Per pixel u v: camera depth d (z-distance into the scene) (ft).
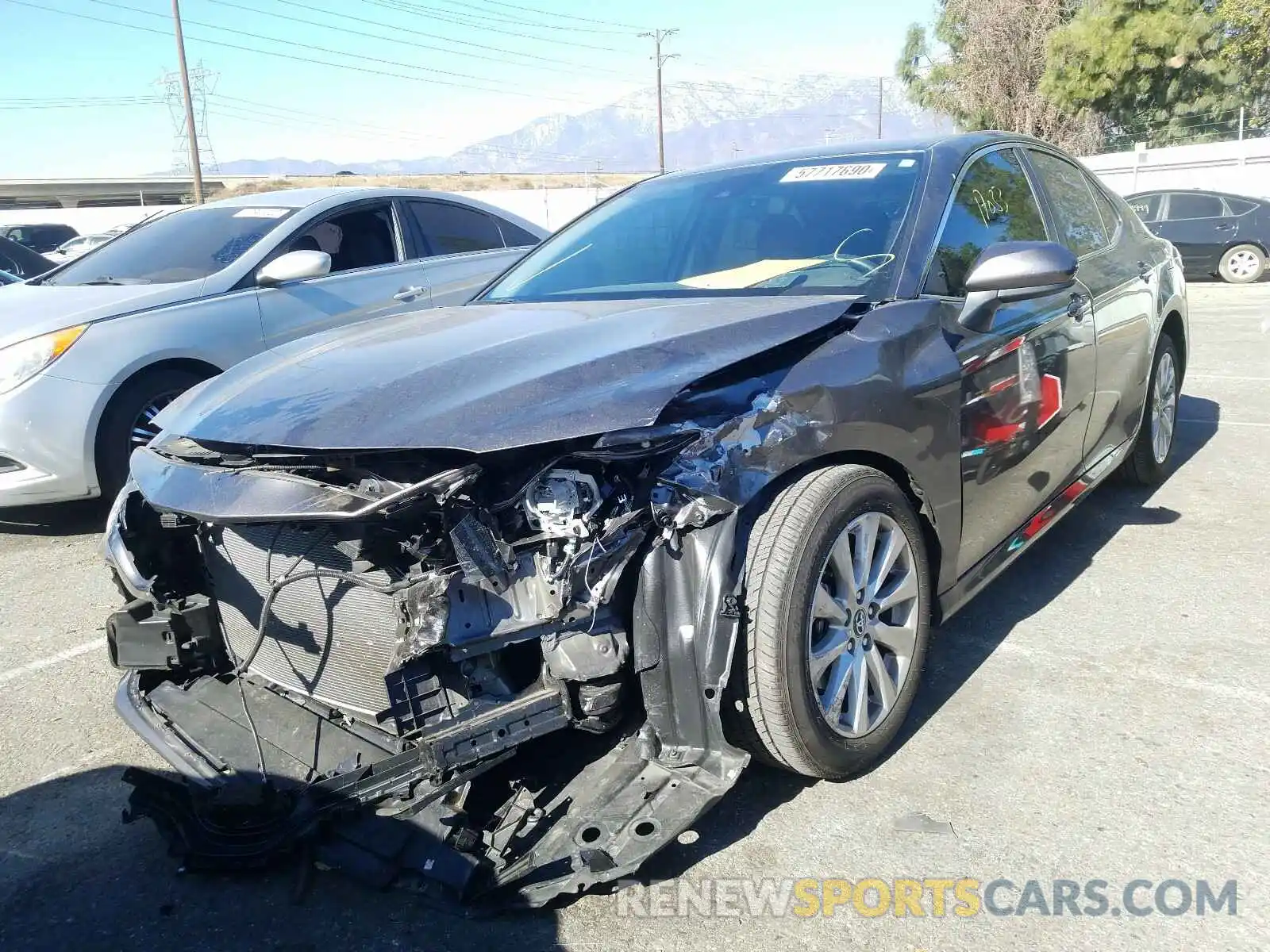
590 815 7.36
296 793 7.48
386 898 7.67
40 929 7.52
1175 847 7.69
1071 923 6.97
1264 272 53.72
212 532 8.72
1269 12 85.97
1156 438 16.06
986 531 10.43
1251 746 9.01
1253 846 7.66
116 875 8.16
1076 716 9.68
